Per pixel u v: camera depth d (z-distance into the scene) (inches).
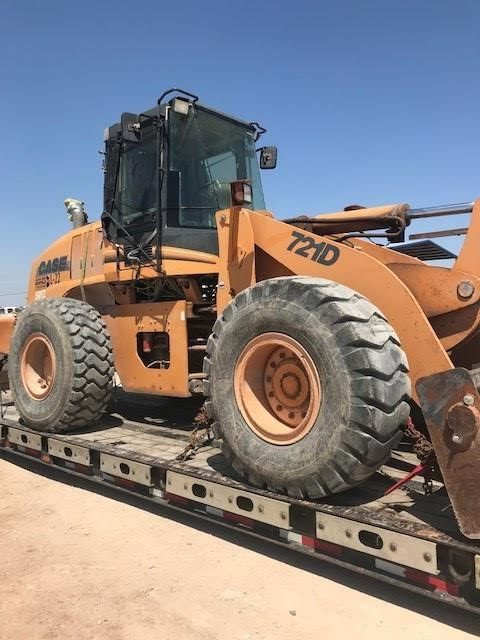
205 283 193.2
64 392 192.1
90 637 106.5
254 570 131.1
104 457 174.4
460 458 101.9
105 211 214.8
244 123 221.3
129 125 185.5
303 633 106.7
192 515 152.3
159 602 118.1
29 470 215.6
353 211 166.6
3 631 109.0
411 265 138.9
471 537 100.3
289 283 129.3
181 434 195.9
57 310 197.3
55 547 145.4
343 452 116.0
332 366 118.1
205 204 199.9
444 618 110.8
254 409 135.4
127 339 205.0
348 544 115.7
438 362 127.0
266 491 131.0
